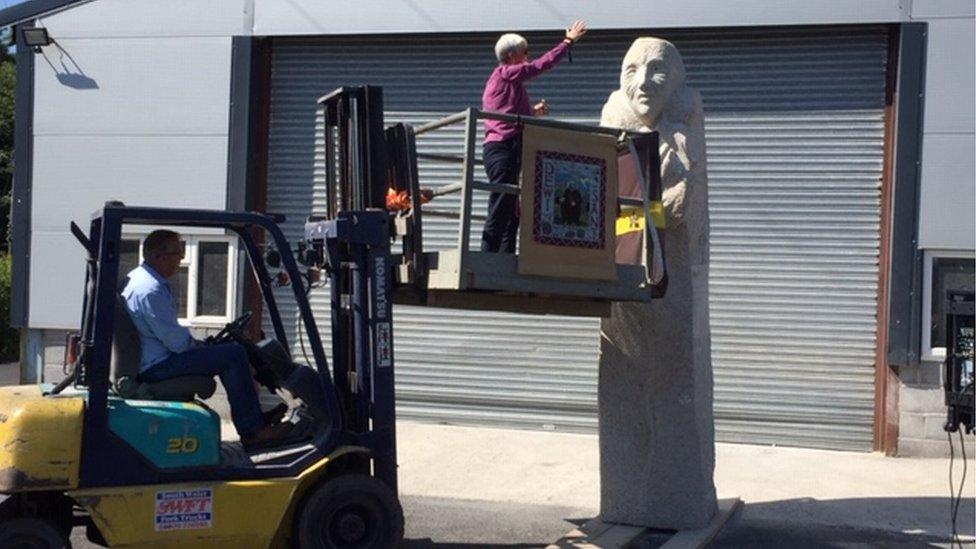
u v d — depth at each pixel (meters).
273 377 7.27
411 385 12.23
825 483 9.84
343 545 6.79
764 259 11.34
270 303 7.50
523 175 6.80
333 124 7.59
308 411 7.01
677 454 8.12
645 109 7.89
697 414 8.12
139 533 6.34
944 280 10.68
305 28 12.05
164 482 6.42
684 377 8.09
